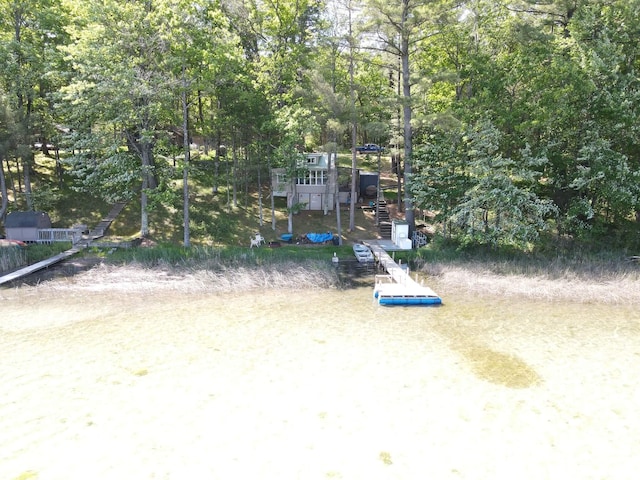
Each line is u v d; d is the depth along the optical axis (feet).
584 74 82.79
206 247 93.25
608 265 79.30
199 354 47.78
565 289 69.92
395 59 111.04
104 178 105.29
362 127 99.81
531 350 49.11
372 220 120.26
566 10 94.89
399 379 42.34
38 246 92.53
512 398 38.83
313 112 102.83
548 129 86.74
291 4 117.19
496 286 72.13
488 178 84.07
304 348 49.62
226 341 51.49
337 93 100.73
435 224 106.22
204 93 108.17
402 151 109.60
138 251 88.22
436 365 45.39
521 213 84.28
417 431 33.96
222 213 116.47
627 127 82.53
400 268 79.87
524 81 90.38
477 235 86.63
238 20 115.75
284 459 30.58
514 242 85.76
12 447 31.55
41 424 34.40
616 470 29.63
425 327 56.34
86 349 48.75
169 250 88.22
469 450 31.71
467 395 39.32
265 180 137.90
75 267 82.12
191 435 33.24
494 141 84.58
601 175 78.64
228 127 109.29
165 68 94.07
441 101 117.50
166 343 50.72
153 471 29.27
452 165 94.53
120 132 100.63
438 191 94.94
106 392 39.45
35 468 29.43
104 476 28.76
